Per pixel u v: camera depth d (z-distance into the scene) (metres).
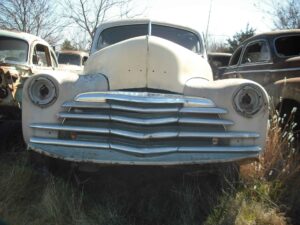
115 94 3.80
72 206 3.83
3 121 5.75
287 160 4.73
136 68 4.10
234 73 7.71
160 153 3.70
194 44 5.82
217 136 3.79
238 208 3.94
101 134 3.79
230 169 4.33
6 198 3.89
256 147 3.85
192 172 4.23
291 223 3.96
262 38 7.08
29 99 3.94
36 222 3.62
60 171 4.47
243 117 3.88
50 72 4.07
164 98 3.77
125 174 4.54
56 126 3.84
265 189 4.32
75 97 3.90
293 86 5.54
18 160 4.73
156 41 4.19
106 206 3.99
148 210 4.02
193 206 3.99
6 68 5.52
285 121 5.71
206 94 3.94
